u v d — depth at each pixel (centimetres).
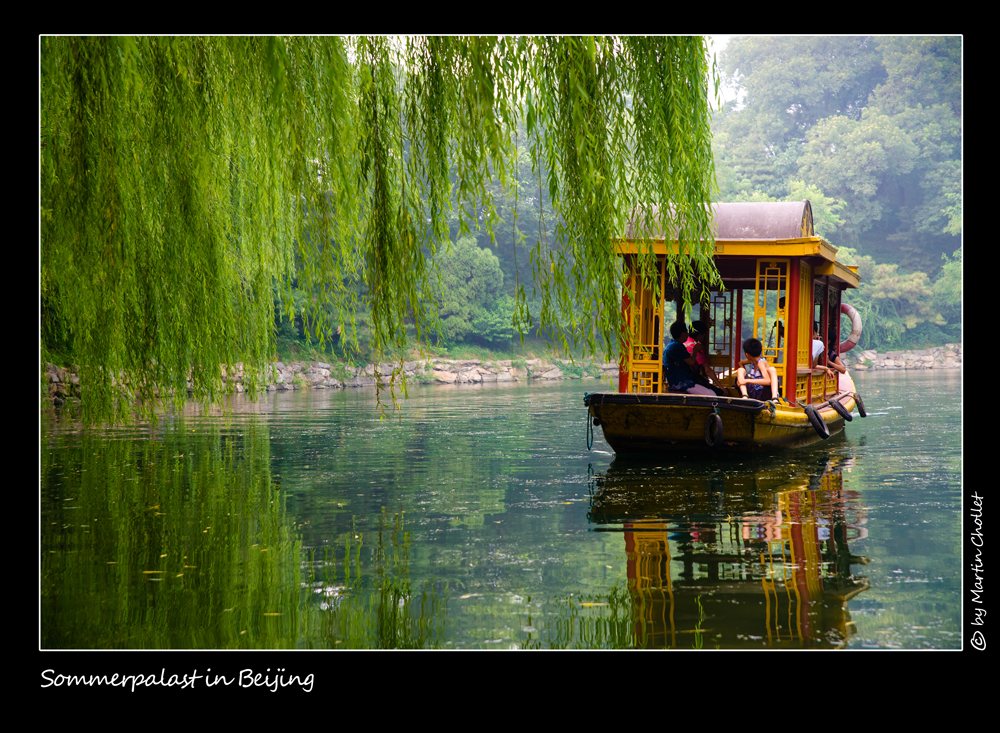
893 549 567
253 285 815
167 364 671
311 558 565
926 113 7719
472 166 571
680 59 639
